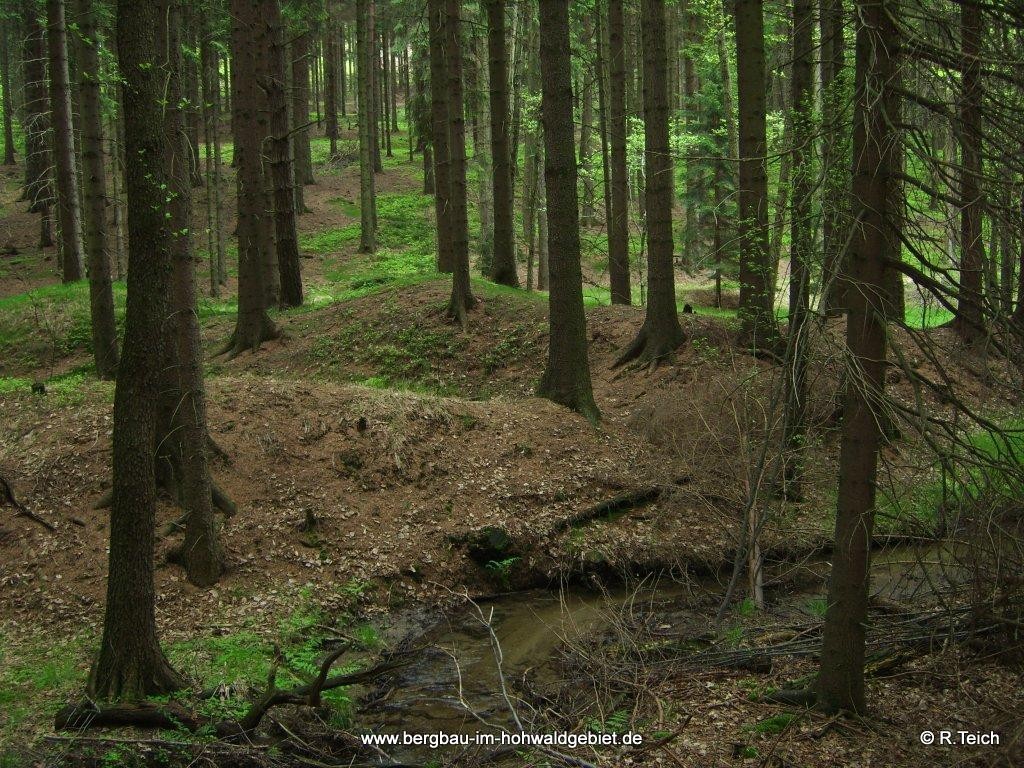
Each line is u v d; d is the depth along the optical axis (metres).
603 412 14.98
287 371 19.34
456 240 19.41
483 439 13.25
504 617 10.16
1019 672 6.86
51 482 10.97
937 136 5.70
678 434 13.30
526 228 33.97
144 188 6.73
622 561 11.23
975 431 12.26
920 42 5.30
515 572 11.16
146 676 7.04
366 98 33.59
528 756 6.45
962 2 5.18
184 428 9.74
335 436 12.50
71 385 13.56
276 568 10.30
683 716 6.79
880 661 7.23
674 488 11.92
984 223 5.63
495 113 20.81
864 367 5.81
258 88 21.56
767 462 10.64
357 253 34.62
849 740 6.02
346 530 11.09
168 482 10.97
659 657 8.27
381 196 43.53
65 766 5.93
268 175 23.47
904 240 5.62
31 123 27.22
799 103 13.73
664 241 16.25
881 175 5.65
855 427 5.98
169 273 7.04
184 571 9.88
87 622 8.96
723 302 24.52
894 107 5.57
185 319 9.55
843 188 6.21
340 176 46.88
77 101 28.16
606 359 17.28
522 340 18.45
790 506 11.52
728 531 11.02
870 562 6.23
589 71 24.42
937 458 6.00
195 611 9.37
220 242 29.33
